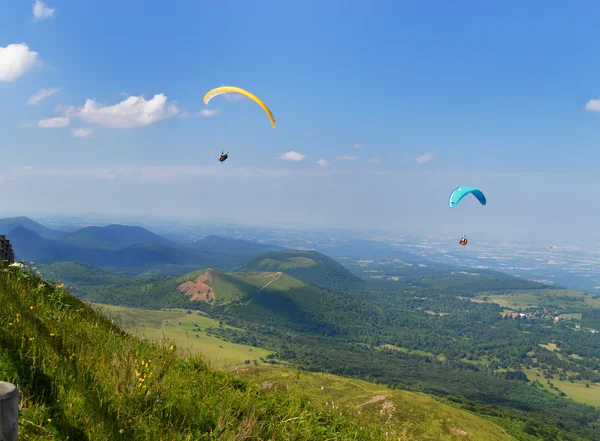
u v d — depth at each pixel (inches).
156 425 270.1
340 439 371.2
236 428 307.7
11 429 148.2
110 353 353.1
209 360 452.1
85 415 248.7
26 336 309.3
